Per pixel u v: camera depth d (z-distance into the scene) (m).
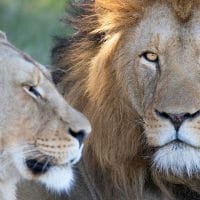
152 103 11.05
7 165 10.48
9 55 10.35
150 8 11.39
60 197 11.90
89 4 11.91
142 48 11.32
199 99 10.84
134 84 11.42
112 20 11.59
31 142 10.48
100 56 11.67
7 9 22.95
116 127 11.66
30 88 10.41
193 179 11.39
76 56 11.93
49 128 10.50
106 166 11.78
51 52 12.61
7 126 10.34
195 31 11.15
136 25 11.45
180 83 10.94
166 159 11.02
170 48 11.16
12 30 21.42
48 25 21.72
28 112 10.41
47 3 23.86
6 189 10.64
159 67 11.22
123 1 11.51
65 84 12.02
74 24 12.10
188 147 10.89
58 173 10.74
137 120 11.50
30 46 19.95
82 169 11.91
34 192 11.80
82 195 11.95
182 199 11.77
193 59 11.09
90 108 11.74
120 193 11.82
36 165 10.62
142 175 11.68
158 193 11.80
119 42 11.55
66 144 10.55
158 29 11.25
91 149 11.84
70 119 10.56
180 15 11.20
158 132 10.91
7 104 10.30
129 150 11.62
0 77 10.27
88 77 11.76
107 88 11.66
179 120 10.79
